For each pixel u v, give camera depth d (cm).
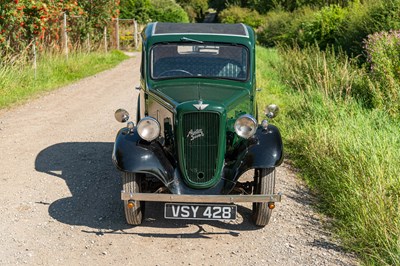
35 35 1638
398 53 1259
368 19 1811
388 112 1079
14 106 1263
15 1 1459
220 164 582
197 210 573
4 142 944
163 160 584
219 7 7956
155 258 540
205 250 562
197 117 571
